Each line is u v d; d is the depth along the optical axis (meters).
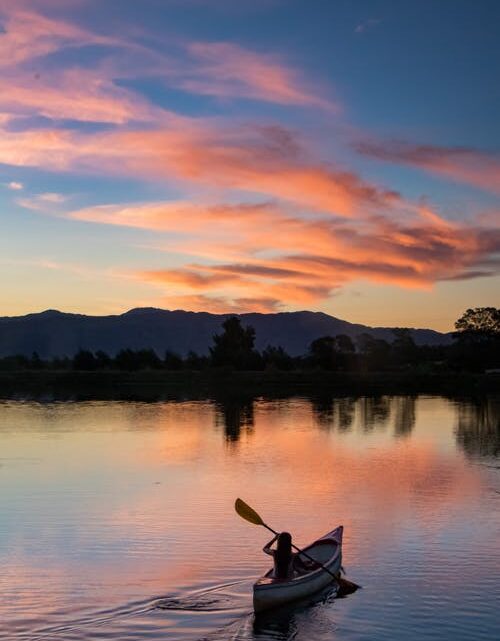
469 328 119.50
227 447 32.09
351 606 12.43
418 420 44.59
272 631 11.34
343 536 16.80
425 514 19.02
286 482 23.53
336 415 47.88
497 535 16.88
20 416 47.50
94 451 30.89
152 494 21.52
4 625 11.54
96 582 13.54
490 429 39.44
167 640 11.01
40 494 21.59
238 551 15.51
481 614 12.08
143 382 90.50
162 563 14.66
